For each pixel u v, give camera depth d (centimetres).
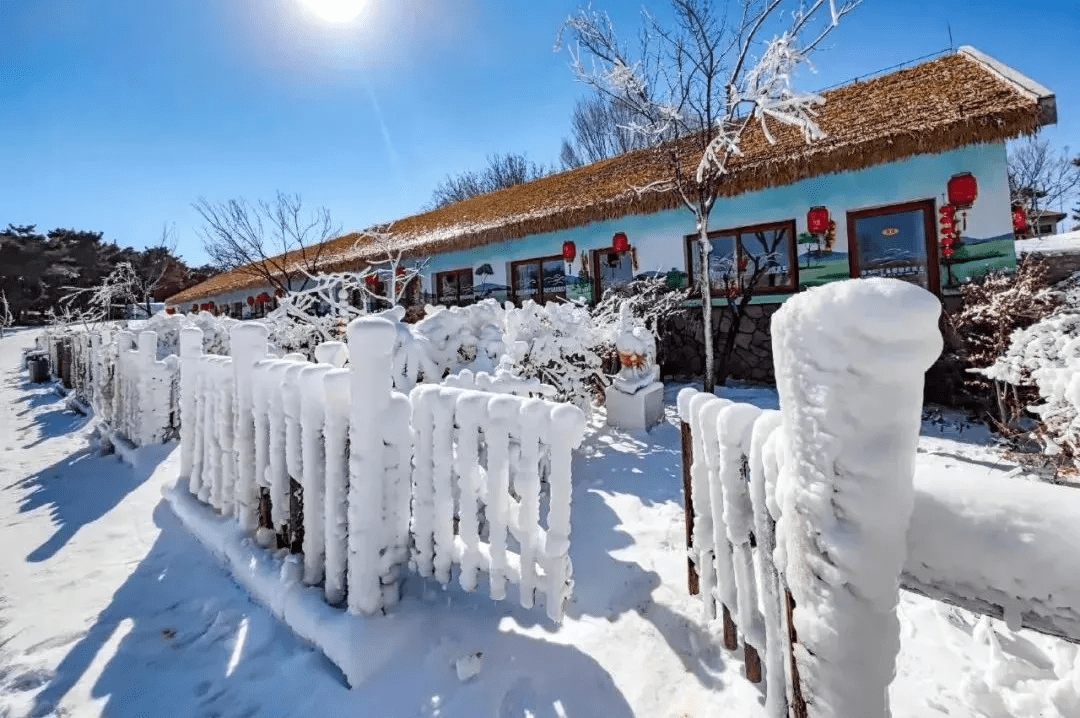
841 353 90
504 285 1132
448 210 1664
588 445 466
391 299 594
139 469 440
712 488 177
